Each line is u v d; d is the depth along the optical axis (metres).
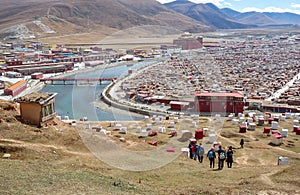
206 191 15.68
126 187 15.68
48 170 17.83
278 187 16.44
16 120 29.25
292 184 17.22
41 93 32.34
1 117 29.05
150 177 18.16
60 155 23.02
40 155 22.62
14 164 18.64
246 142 36.47
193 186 16.83
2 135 25.78
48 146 24.47
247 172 20.81
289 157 30.75
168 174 18.89
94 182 15.95
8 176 15.55
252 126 42.91
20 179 15.25
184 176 18.80
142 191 15.30
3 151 22.45
